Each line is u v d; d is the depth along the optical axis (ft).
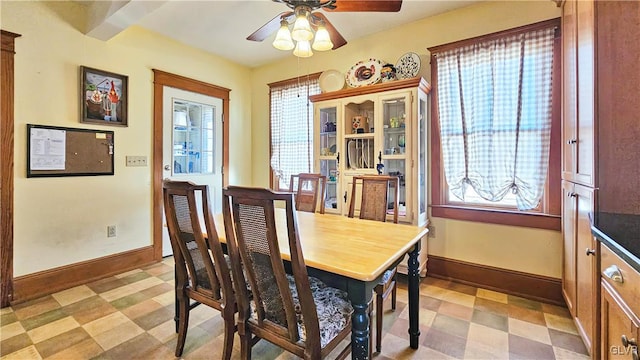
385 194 7.41
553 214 7.50
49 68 7.91
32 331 6.23
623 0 4.65
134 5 7.20
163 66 10.53
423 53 9.27
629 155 4.60
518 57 7.64
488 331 6.28
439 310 7.19
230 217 4.13
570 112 6.20
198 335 6.15
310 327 3.72
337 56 11.10
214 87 12.18
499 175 7.93
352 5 5.79
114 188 9.32
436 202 9.18
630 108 4.59
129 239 9.72
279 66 12.83
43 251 7.89
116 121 9.33
